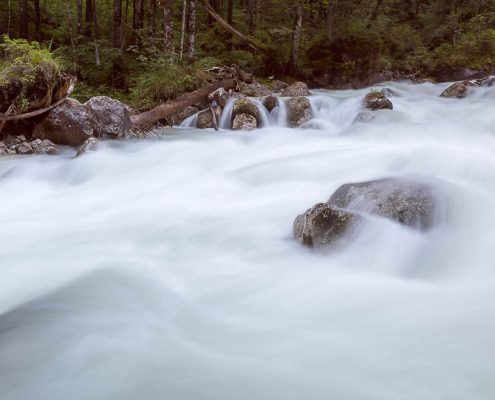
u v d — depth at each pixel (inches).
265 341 130.7
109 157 372.2
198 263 189.3
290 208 242.8
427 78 915.4
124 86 655.8
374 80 877.2
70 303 156.8
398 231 181.0
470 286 160.7
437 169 261.6
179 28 973.8
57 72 405.4
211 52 870.4
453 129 438.3
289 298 156.4
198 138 450.3
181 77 562.9
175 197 281.0
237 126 500.4
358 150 337.4
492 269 167.0
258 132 483.5
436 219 185.8
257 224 228.1
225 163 352.2
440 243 179.0
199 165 352.8
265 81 804.0
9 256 200.1
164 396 107.2
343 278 169.8
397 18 1262.3
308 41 955.3
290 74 865.5
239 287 166.4
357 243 180.5
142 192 296.2
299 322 140.5
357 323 137.5
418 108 547.2
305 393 106.9
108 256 199.3
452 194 194.5
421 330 131.3
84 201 286.0
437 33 1087.6
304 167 301.1
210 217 242.4
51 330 138.8
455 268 171.2
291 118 522.0
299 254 190.4
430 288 160.4
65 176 347.3
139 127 461.4
